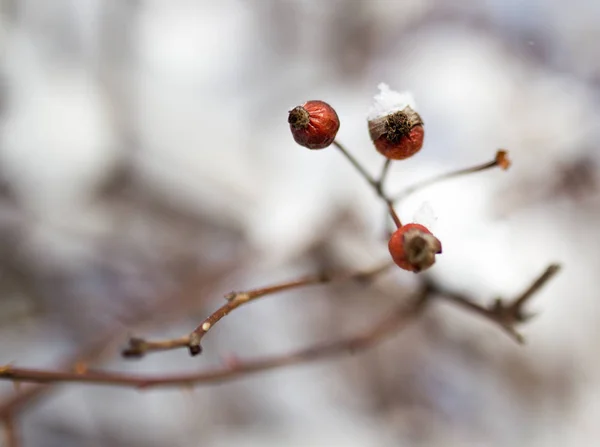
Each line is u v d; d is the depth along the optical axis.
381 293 0.49
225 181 0.49
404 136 0.27
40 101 0.48
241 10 0.56
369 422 0.49
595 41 0.52
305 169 0.48
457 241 0.44
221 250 0.49
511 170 0.48
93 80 0.50
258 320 0.50
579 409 0.47
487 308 0.32
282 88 0.53
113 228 0.49
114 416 0.49
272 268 0.47
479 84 0.51
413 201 0.45
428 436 0.48
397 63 0.54
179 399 0.49
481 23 0.54
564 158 0.48
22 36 0.50
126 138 0.49
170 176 0.49
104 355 0.44
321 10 0.56
